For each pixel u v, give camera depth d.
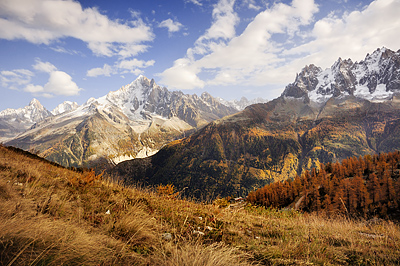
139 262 3.06
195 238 4.81
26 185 5.82
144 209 6.28
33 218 3.31
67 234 2.99
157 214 6.20
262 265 3.80
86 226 3.96
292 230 7.16
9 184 5.46
